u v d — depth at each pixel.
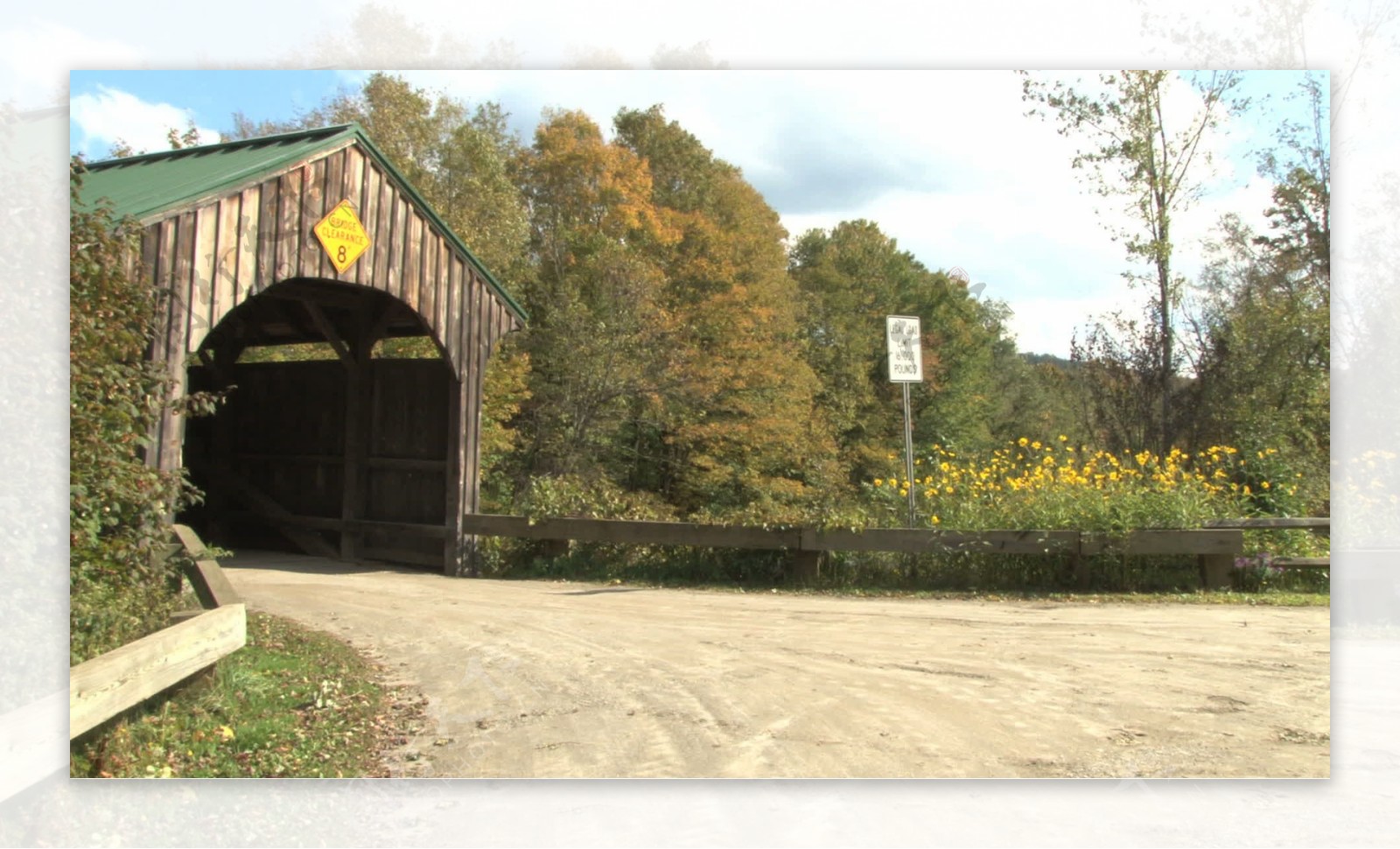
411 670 6.93
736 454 29.44
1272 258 18.55
